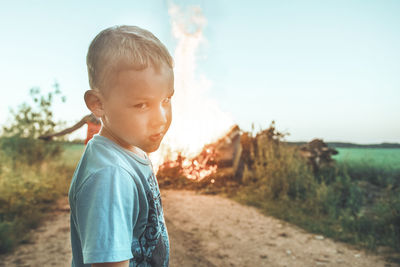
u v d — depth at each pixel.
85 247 0.62
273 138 8.02
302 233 4.38
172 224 4.47
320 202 5.36
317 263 3.43
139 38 0.67
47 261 3.14
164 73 0.68
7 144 8.62
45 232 3.95
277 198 6.05
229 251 3.64
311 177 6.20
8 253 3.30
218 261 3.35
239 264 3.32
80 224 0.65
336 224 4.68
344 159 7.71
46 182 6.27
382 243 3.99
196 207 5.50
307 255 3.63
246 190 6.67
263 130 8.08
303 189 6.18
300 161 6.91
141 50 0.65
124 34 0.67
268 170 6.67
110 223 0.63
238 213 5.25
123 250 0.64
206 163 7.66
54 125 9.33
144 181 0.80
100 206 0.64
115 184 0.67
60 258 3.22
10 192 4.82
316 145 7.96
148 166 0.86
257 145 7.93
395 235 4.14
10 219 4.11
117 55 0.64
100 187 0.65
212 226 4.49
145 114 0.67
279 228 4.57
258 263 3.37
